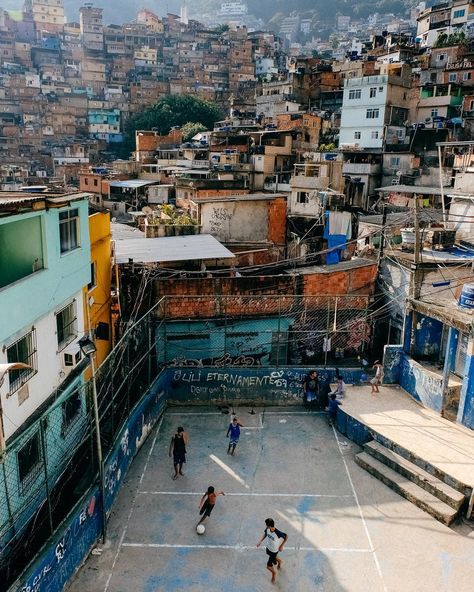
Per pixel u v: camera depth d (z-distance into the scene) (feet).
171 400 67.51
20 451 42.39
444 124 184.03
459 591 39.86
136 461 55.77
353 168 179.01
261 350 76.59
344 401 63.52
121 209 186.50
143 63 447.42
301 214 118.62
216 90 390.21
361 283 80.43
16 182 236.22
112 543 44.19
